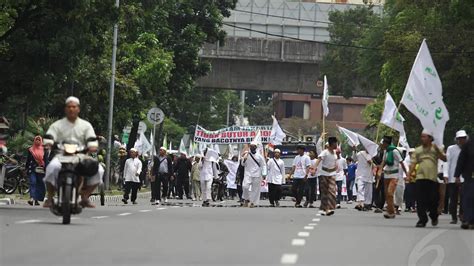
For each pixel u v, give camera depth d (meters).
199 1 86.00
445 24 71.25
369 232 27.05
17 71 41.12
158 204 52.16
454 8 51.84
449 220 38.12
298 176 52.91
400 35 74.31
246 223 29.44
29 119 58.69
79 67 45.47
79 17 39.78
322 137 58.78
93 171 25.64
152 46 70.44
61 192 25.61
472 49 70.38
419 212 31.17
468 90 71.50
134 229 25.22
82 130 25.83
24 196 50.94
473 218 30.73
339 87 110.06
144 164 71.38
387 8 100.12
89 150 25.56
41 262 17.20
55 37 40.06
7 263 17.00
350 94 111.94
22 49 40.12
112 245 20.55
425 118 38.97
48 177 25.55
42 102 43.94
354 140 62.31
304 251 20.19
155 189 53.16
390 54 75.12
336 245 22.03
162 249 19.89
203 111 124.62
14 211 33.69
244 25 112.69
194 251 19.61
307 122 189.62
